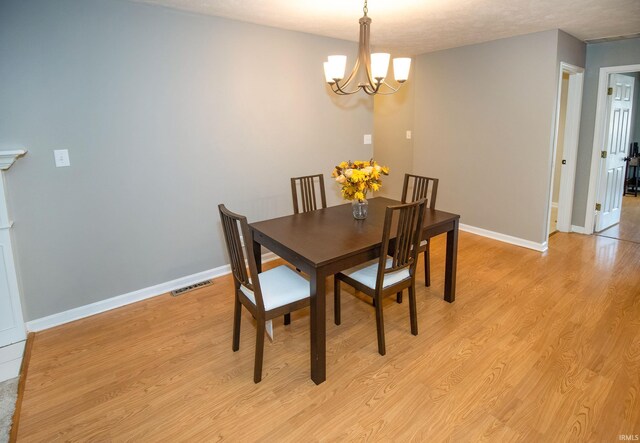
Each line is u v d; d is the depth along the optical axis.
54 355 2.32
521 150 3.96
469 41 4.02
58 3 2.37
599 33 3.69
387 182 6.07
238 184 3.40
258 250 2.62
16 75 2.30
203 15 2.95
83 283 2.76
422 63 4.71
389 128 5.87
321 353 2.02
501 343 2.36
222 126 3.20
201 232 3.27
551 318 2.63
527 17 3.12
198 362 2.25
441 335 2.46
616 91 4.28
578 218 4.57
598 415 1.77
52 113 2.45
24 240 2.48
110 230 2.81
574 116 4.28
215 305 2.93
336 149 4.05
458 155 4.55
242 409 1.87
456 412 1.82
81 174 2.62
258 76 3.33
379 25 3.33
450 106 4.52
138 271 3.00
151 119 2.84
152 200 2.96
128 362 2.25
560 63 3.65
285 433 1.73
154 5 2.71
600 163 4.32
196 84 3.00
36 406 1.91
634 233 4.52
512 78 3.90
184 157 3.05
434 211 2.88
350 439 1.69
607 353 2.23
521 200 4.05
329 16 3.03
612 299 2.88
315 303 1.96
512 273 3.41
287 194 3.74
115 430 1.75
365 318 2.70
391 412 1.83
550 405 1.85
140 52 2.71
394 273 2.34
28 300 2.56
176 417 1.83
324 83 3.80
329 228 2.49
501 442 1.65
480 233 4.50
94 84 2.57
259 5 2.74
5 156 2.21
